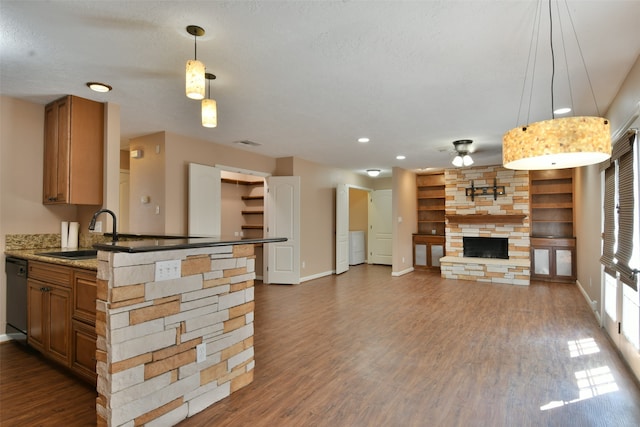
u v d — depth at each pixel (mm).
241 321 2543
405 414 2193
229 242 2299
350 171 8367
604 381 2625
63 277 2650
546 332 3760
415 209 8586
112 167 3527
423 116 3949
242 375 2539
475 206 7418
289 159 6523
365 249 9828
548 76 2846
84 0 1877
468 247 7512
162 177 4707
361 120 4113
